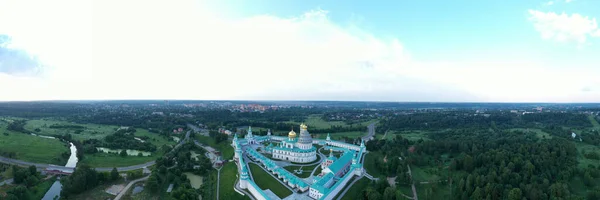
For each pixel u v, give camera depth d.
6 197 184.88
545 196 190.00
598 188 199.12
